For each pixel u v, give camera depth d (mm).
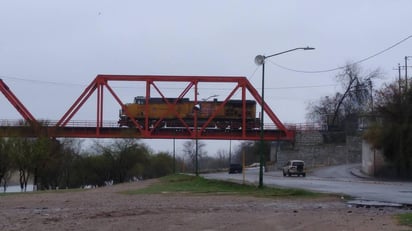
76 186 102688
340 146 104375
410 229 16188
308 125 106688
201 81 99188
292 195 32938
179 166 143000
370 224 17547
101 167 102312
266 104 100938
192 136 99688
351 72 120250
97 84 99125
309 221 18719
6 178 80312
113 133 100375
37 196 34531
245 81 98625
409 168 68688
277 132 102312
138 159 104000
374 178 69312
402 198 30219
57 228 16984
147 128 99250
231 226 17453
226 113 99688
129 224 18000
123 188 45906
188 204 26984
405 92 71438
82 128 99125
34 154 78750
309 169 92250
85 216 20719
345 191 36500
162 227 17234
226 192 37688
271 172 94562
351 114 118875
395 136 69500
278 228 16938
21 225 17750
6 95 96500
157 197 32969
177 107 100312
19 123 89625
